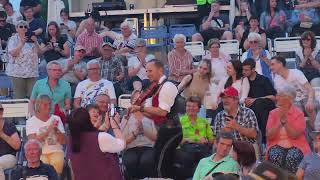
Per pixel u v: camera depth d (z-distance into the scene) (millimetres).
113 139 8188
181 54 12984
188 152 9570
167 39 16297
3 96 13875
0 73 14461
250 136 9641
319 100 11547
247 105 10562
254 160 8570
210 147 9977
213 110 11453
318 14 15664
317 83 12477
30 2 16312
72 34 16922
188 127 10023
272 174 3701
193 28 16422
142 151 9805
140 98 8969
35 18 16078
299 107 11102
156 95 8820
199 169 8719
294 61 13930
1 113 9977
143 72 13219
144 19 18719
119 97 11703
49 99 10164
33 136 10039
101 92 11617
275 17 15938
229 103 9750
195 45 15016
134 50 14195
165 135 8953
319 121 10398
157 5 20000
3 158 9859
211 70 11836
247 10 16281
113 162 8312
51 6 17859
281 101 9555
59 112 10320
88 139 8172
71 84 13242
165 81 8828
